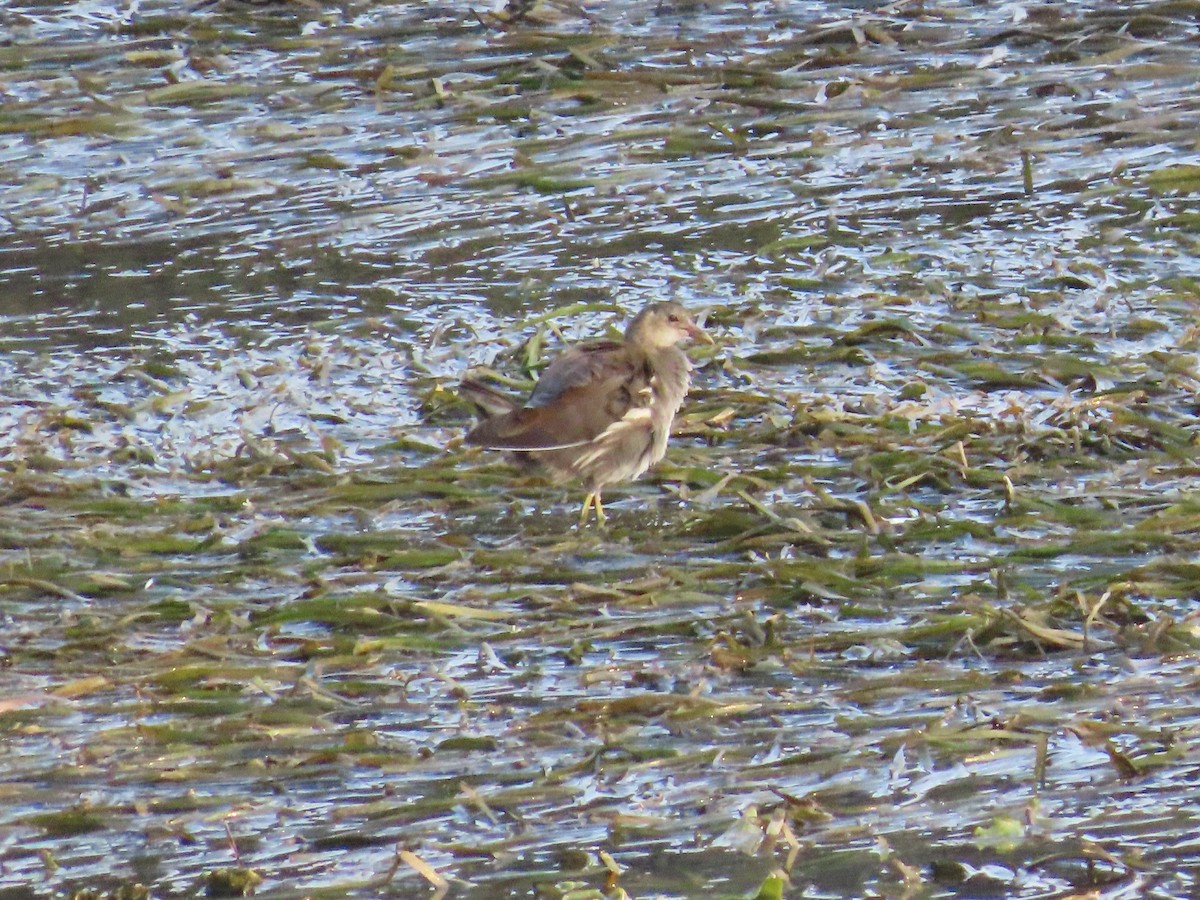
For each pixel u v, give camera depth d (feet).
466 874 31.35
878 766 33.81
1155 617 38.14
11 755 34.47
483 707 35.81
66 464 46.44
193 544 42.01
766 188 63.93
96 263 60.03
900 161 65.57
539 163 66.03
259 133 68.64
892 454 45.01
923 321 53.83
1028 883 30.99
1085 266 56.80
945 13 77.30
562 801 33.06
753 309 54.75
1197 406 47.52
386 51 74.79
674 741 34.58
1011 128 66.69
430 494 44.52
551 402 43.27
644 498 44.83
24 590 40.27
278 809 32.96
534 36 74.79
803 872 31.35
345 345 53.47
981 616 37.81
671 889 30.83
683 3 78.95
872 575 40.09
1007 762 33.94
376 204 63.62
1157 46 73.26
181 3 80.64
